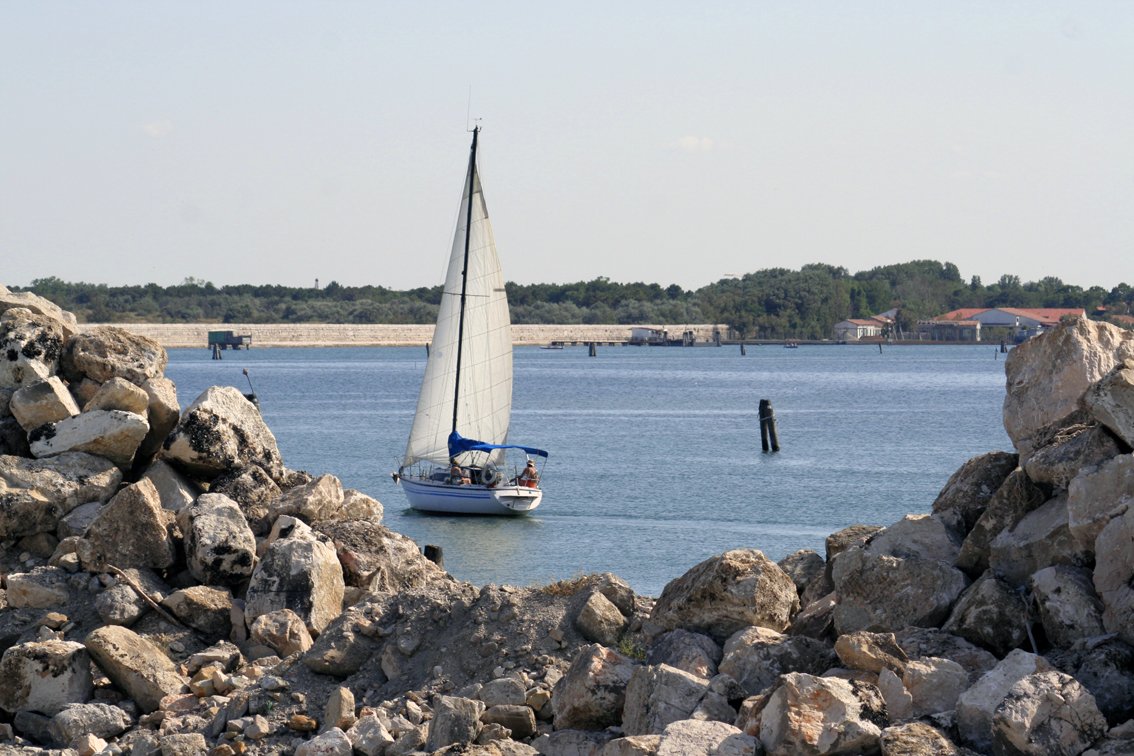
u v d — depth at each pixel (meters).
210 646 64.94
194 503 70.69
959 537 56.25
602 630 55.19
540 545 167.88
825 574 58.53
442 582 61.50
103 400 76.38
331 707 52.53
